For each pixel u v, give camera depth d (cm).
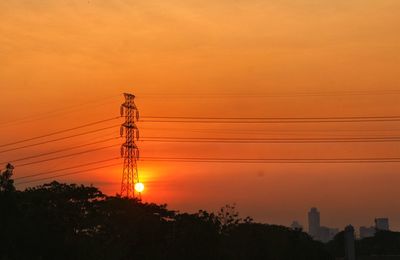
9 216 5103
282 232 10781
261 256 8756
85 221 6012
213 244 6962
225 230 8631
